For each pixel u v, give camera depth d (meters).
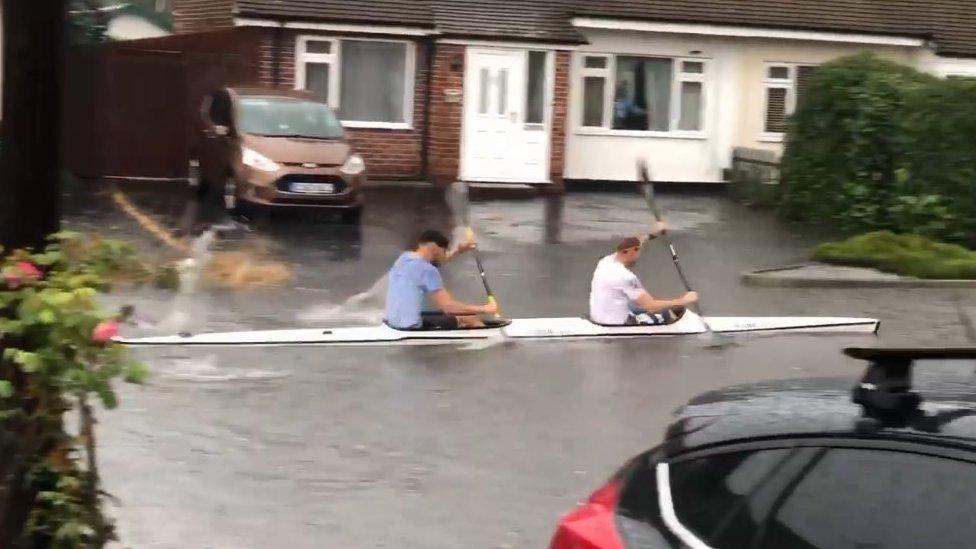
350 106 26.47
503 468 9.19
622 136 28.36
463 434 10.02
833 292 17.20
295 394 11.05
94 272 5.71
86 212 21.20
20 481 5.54
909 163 21.91
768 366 12.69
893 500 3.38
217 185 22.14
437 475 8.98
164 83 26.05
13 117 5.66
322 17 25.58
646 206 25.50
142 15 39.59
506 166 27.11
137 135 26.08
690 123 28.81
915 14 29.58
